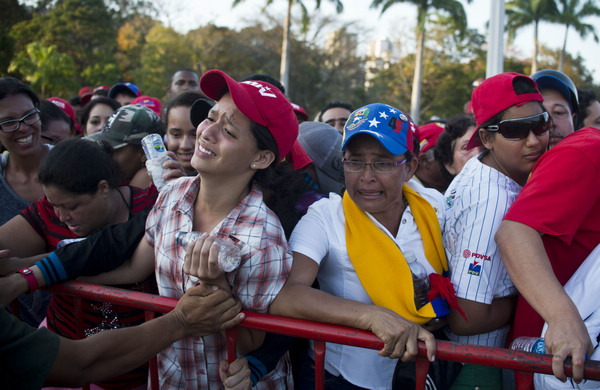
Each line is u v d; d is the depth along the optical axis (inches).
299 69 1579.7
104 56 1633.9
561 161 68.5
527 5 1365.7
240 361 67.9
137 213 83.0
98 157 84.0
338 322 63.9
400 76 1617.9
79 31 1635.1
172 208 71.9
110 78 1542.8
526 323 74.7
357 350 76.2
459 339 81.6
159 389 76.3
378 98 1615.4
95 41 1681.8
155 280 84.0
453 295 72.3
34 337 54.3
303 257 73.0
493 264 73.5
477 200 75.9
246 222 67.7
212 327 65.7
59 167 78.8
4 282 70.4
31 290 73.2
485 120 81.6
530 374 58.2
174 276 69.8
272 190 76.7
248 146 66.1
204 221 70.7
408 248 76.2
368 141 71.8
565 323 57.3
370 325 61.8
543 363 56.7
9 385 53.1
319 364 65.4
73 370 57.0
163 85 1480.1
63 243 80.0
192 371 73.7
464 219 76.4
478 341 80.2
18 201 115.1
